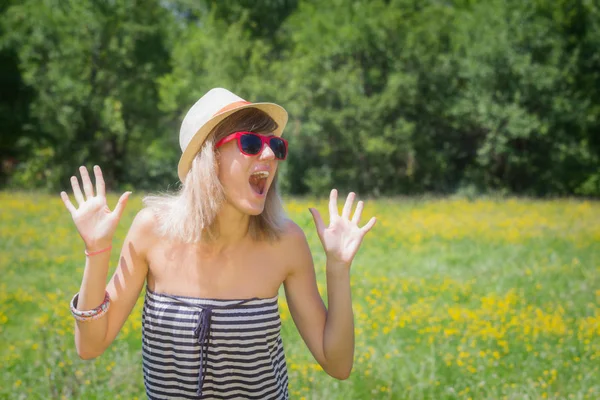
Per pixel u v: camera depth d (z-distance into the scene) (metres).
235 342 1.94
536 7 29.45
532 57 29.41
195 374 1.94
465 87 31.88
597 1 29.17
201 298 1.96
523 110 28.11
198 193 1.93
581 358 5.34
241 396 1.98
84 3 30.83
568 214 16.58
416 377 4.87
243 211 1.93
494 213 16.72
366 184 30.44
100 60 31.03
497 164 31.17
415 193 30.89
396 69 30.67
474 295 7.83
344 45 30.55
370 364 5.08
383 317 6.62
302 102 29.81
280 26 36.62
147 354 2.00
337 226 2.09
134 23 31.45
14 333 6.16
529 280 8.73
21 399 4.29
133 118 31.84
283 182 29.72
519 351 5.60
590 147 30.66
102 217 1.94
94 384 4.48
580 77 29.73
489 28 30.08
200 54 31.98
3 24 32.41
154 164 32.31
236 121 1.96
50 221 13.70
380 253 10.91
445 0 35.59
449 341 5.84
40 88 29.67
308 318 2.11
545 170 30.69
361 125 29.62
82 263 9.56
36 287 8.04
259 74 30.97
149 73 31.84
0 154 33.38
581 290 8.15
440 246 11.55
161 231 2.01
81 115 30.05
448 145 32.28
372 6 31.61
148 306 2.01
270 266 2.03
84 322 1.92
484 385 4.67
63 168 30.00
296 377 4.72
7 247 10.65
